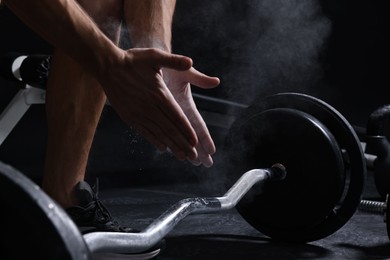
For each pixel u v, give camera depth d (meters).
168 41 1.20
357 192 1.40
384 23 3.38
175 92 1.15
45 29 0.92
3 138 2.01
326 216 1.40
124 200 2.02
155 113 0.98
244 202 1.46
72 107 1.20
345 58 3.36
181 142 1.00
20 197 0.58
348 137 1.40
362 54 3.37
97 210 1.20
